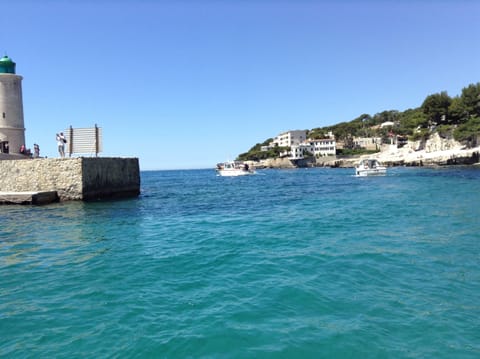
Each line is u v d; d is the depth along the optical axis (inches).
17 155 1034.1
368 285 257.9
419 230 462.6
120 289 256.7
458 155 3164.4
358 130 6520.7
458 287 252.4
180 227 536.4
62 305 229.1
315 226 518.3
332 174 2930.6
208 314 211.3
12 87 1106.7
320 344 176.9
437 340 180.4
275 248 380.5
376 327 193.6
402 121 6146.7
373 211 661.3
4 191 887.1
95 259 344.2
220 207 815.7
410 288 251.1
